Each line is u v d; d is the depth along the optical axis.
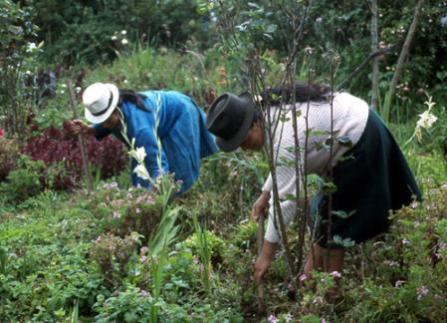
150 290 4.16
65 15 13.73
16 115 7.77
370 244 4.44
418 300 3.60
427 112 4.17
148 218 5.00
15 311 4.01
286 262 4.23
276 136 3.80
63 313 3.82
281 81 3.96
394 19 8.77
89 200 5.47
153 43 13.52
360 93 8.84
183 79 9.74
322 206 4.02
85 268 4.38
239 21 3.93
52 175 6.74
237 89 7.23
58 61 12.38
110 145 7.17
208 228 5.64
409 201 4.20
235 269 4.50
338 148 3.85
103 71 11.45
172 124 5.74
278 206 3.75
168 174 5.25
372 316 3.70
